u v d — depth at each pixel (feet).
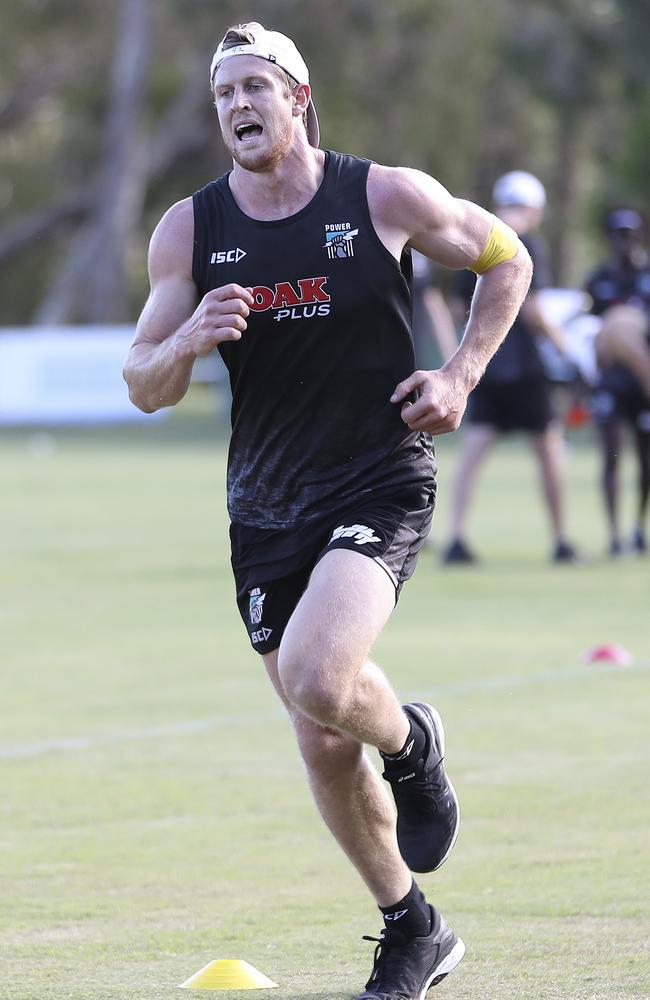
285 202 47.88
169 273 48.98
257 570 48.78
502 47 522.88
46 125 615.16
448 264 50.06
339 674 43.73
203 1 495.00
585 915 53.11
